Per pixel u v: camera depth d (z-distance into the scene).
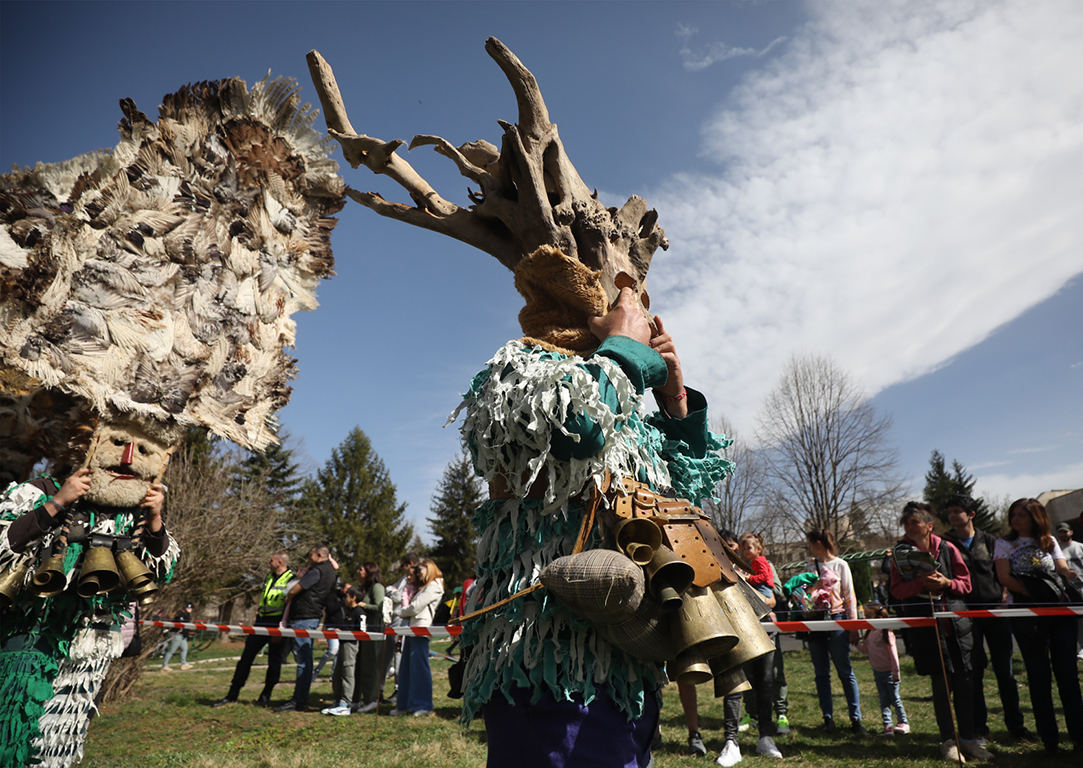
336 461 49.59
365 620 7.98
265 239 3.59
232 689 8.32
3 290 2.93
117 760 5.31
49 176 3.07
